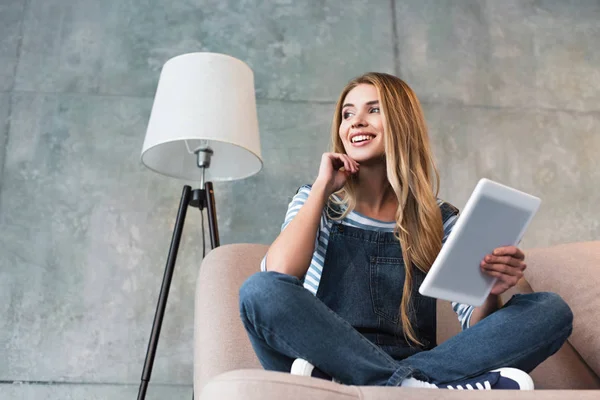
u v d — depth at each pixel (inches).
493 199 51.9
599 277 70.3
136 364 107.0
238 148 103.5
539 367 71.2
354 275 63.7
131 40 124.3
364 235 66.4
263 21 128.5
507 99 128.3
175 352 108.0
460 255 52.9
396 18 131.6
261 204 117.5
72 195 114.0
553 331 55.1
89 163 116.0
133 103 120.5
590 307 68.9
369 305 62.1
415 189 69.3
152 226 114.2
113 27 124.6
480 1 134.8
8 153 115.1
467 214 51.3
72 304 108.6
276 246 60.8
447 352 52.9
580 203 123.2
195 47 125.4
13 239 110.7
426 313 64.2
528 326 54.1
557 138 126.7
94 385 105.2
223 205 116.6
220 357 62.3
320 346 49.6
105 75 121.5
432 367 51.8
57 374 105.0
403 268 64.8
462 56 130.3
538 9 135.6
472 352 52.7
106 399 104.7
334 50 128.0
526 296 56.9
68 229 112.3
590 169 125.5
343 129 72.9
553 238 120.6
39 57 121.3
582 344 68.8
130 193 115.3
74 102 119.2
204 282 73.2
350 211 68.6
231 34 127.0
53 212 112.8
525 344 53.9
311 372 49.5
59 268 110.1
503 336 53.5
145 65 123.2
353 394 42.5
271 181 118.8
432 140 123.8
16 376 104.3
